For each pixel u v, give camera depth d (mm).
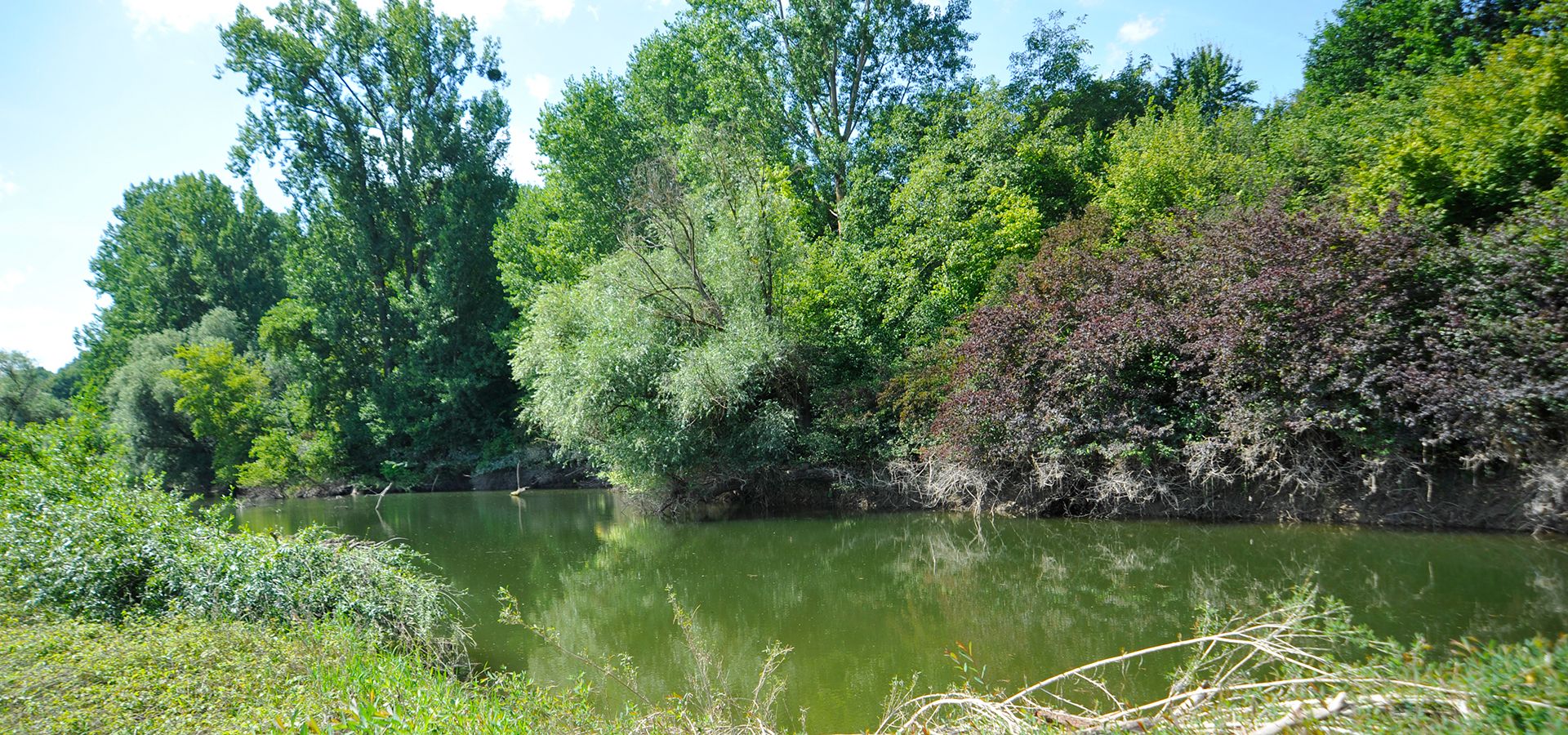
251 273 46938
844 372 21688
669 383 18375
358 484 34094
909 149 26703
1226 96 33312
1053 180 24906
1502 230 11930
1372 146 17469
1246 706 5121
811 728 7004
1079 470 15562
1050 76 30859
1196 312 14312
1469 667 4520
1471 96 14398
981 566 12953
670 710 6691
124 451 12812
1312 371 12766
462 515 23078
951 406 16531
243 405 34812
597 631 10492
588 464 29938
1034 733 5086
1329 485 13445
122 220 54062
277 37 33125
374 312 36281
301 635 7449
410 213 36406
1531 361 11258
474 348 35594
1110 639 8859
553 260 30594
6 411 35250
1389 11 23297
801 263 21219
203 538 9656
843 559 14273
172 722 5426
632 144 30469
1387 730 4090
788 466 20016
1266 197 16094
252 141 33688
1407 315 12508
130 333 47469
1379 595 9578
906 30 28078
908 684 7934
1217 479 14695
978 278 21297
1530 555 10789
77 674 6133
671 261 20047
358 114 35156
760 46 28031
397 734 4887
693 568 14219
